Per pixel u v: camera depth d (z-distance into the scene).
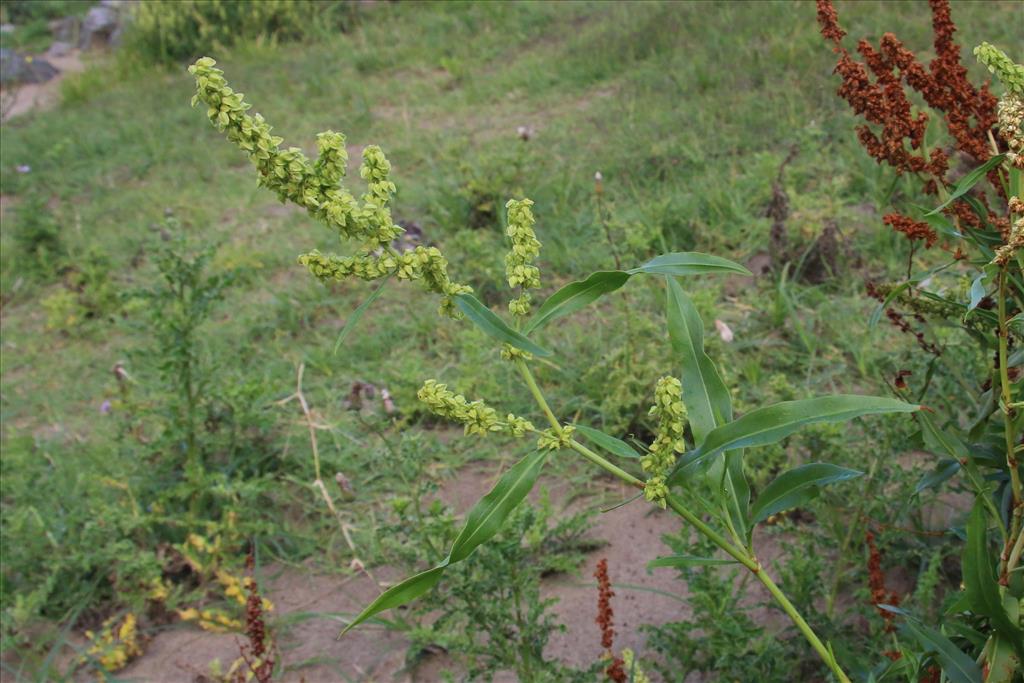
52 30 14.41
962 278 2.44
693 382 1.88
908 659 2.03
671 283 1.92
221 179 7.83
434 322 5.22
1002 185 2.19
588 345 4.64
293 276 6.07
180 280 4.11
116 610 3.62
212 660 3.31
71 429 4.87
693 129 6.73
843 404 1.59
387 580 3.62
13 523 3.81
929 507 3.25
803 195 5.41
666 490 1.71
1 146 9.19
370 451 4.19
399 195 6.72
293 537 3.84
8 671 3.39
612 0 10.08
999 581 1.81
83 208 7.61
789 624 2.97
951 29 2.25
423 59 10.00
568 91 8.38
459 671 3.12
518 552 2.87
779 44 7.56
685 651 2.75
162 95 10.24
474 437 4.24
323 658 3.26
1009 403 1.75
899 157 2.30
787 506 1.78
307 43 11.47
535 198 6.13
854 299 4.61
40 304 6.31
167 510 3.93
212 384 4.33
